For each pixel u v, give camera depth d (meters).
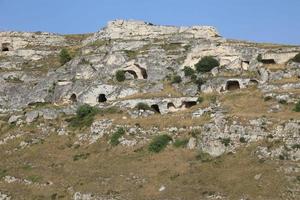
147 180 67.56
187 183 64.62
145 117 85.88
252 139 70.00
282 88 84.00
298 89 82.25
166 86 95.62
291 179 60.16
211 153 70.88
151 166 71.44
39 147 85.69
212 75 94.19
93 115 90.31
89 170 74.44
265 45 101.19
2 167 80.25
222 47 100.06
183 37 107.06
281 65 92.62
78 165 77.31
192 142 74.12
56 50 124.69
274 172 62.00
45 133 89.69
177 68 99.44
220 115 78.06
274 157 65.56
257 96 82.81
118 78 100.56
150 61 101.19
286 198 57.53
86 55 108.88
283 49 95.50
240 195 59.38
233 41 105.62
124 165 73.56
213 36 107.94
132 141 79.62
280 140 68.06
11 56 123.94
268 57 94.88
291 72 88.06
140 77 102.88
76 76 104.75
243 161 66.56
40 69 116.00
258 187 60.03
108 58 104.81
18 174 76.75
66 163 78.75
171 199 61.47
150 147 76.50
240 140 70.38
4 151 86.56
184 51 102.25
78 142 84.81
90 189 68.12
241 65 96.88
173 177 66.75
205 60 97.12
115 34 113.81
